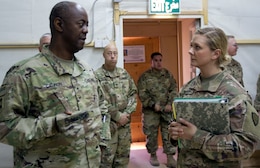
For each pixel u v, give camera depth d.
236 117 1.31
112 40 3.68
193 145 1.38
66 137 1.34
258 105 3.30
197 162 1.41
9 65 3.48
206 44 1.43
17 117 1.33
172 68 5.52
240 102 1.32
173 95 4.12
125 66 5.88
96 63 3.67
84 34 1.49
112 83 3.12
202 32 1.46
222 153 1.29
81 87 1.51
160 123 4.07
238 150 1.27
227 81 1.41
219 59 1.47
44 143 1.36
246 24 3.99
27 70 1.39
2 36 3.47
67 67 1.49
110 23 3.70
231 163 1.38
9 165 3.46
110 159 3.02
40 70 1.41
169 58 5.51
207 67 1.47
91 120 1.48
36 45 3.54
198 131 1.33
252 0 4.01
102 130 1.78
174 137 1.41
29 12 3.53
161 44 5.48
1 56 3.47
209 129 1.33
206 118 1.33
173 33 5.48
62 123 1.29
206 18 3.87
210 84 1.45
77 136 1.34
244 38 3.98
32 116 1.40
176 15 3.81
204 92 1.46
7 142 1.33
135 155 4.60
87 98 1.52
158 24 5.41
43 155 1.38
